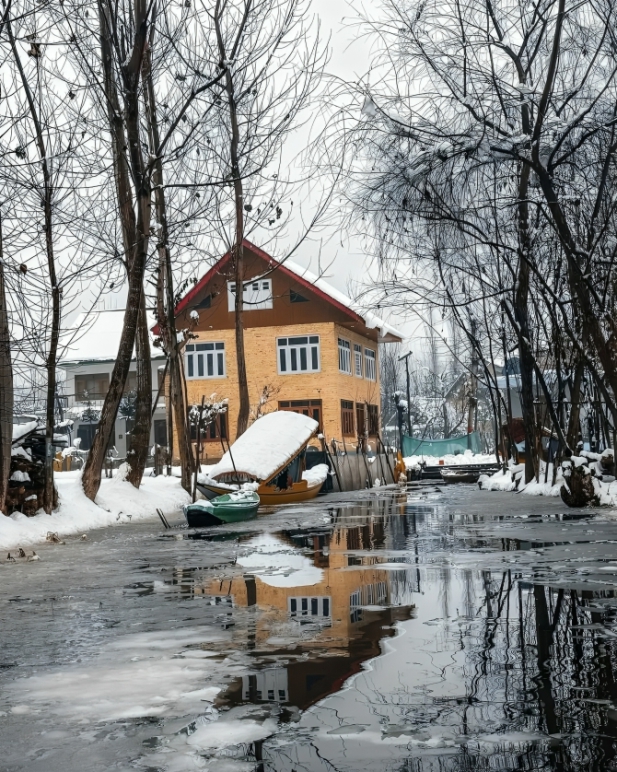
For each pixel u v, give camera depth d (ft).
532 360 89.30
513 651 21.80
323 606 29.19
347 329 174.81
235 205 112.57
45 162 62.08
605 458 75.82
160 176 91.35
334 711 17.31
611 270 63.05
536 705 17.31
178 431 98.53
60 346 67.67
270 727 16.56
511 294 91.20
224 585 35.40
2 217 60.39
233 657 22.27
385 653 21.98
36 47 54.13
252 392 165.07
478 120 57.57
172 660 22.22
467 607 28.04
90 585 37.65
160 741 15.99
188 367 167.63
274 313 165.17
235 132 89.45
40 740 16.30
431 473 177.37
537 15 63.41
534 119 64.44
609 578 33.60
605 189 64.64
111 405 77.10
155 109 89.15
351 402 176.14
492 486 118.83
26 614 30.55
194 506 69.10
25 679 20.92
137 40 70.95
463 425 279.28
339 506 90.99
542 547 44.62
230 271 158.61
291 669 20.79
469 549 44.93
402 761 14.53
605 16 59.06
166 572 40.91
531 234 72.74
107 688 19.75
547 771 13.89
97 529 70.28
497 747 15.01
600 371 94.48
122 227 83.10
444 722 16.43
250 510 74.28
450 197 62.34
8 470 63.72
